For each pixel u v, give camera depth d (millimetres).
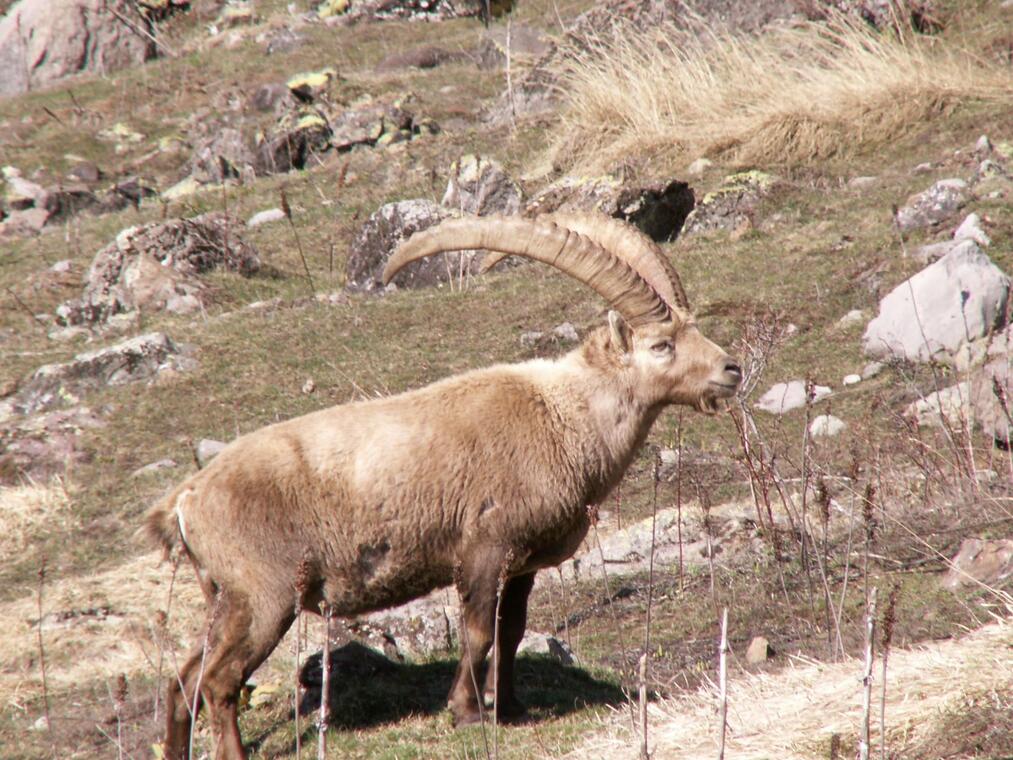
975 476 27797
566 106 69750
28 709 24859
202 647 19641
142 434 39844
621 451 21188
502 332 44438
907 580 25219
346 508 19766
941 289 37344
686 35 69938
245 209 64750
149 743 22141
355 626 26016
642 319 21031
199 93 90000
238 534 19359
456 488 19984
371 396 40812
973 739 16312
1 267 60562
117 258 53219
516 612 21281
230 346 45344
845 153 55500
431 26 94500
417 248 21422
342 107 75312
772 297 42812
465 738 20188
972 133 53531
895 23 65938
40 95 95312
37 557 33875
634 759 18016
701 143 58219
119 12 102812
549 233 21094
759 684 20344
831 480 29891
